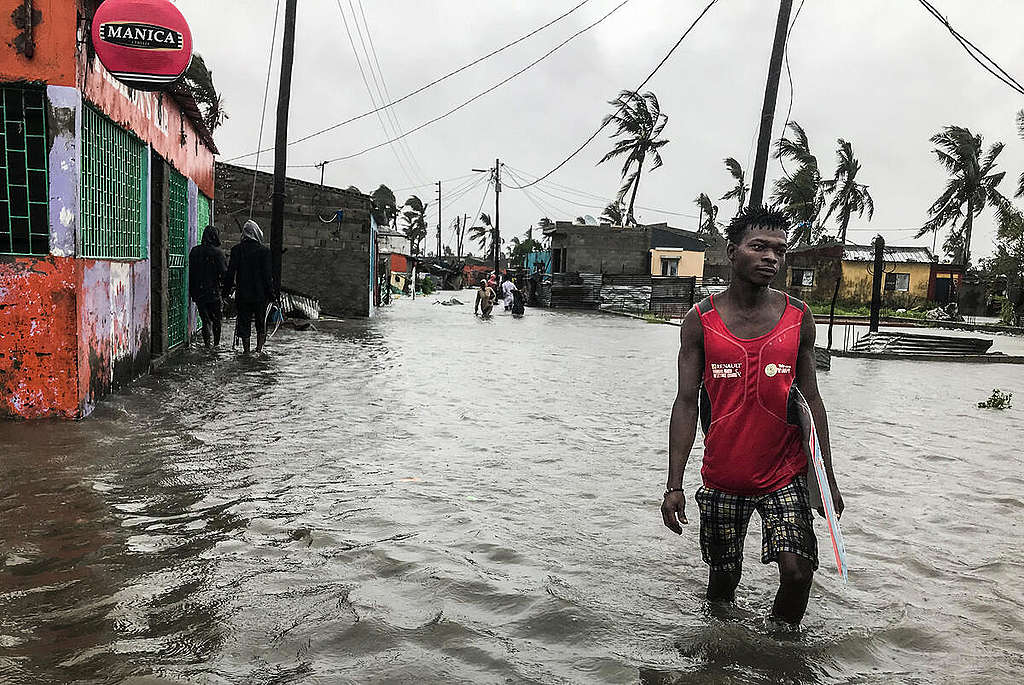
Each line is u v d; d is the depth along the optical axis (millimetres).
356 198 24031
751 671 2701
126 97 8375
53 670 2568
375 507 4559
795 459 3043
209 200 16000
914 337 19297
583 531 4289
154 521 4168
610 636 2951
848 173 50188
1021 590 3607
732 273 3072
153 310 10547
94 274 7141
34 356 6574
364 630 2918
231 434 6359
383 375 10391
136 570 3482
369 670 2623
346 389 9000
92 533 3947
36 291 6535
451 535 4098
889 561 3973
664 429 7488
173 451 5711
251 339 14812
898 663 2836
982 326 33875
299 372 10328
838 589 3551
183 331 12602
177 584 3336
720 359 3008
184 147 12398
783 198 45312
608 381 10969
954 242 48406
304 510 4457
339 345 14602
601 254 42719
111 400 7562
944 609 3354
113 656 2678
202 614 3041
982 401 10727
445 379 10320
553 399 9102
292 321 18125
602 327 24281
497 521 4387
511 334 19734
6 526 4016
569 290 39375
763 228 2963
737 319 3029
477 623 3031
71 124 6547
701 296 34938
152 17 6793
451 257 99125
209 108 26734
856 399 10469
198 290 12344
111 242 7930
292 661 2684
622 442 6801
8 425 6395
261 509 4441
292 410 7523
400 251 55531
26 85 6430
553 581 3502
